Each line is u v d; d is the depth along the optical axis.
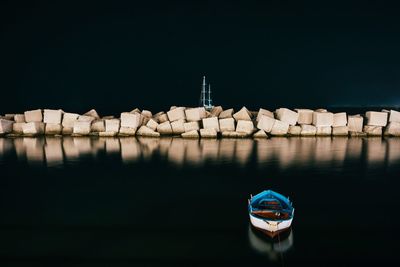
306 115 32.62
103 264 10.02
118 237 11.72
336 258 10.52
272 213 12.11
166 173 20.00
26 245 11.08
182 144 28.72
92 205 14.77
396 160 23.02
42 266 9.88
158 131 32.31
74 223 12.84
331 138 31.56
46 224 12.75
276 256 10.62
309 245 11.27
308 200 15.39
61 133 32.59
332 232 12.17
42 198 15.69
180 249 10.92
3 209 14.28
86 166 21.62
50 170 20.69
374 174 19.59
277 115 33.53
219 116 33.53
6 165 21.81
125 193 16.42
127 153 25.36
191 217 13.46
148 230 12.30
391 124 32.22
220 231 12.24
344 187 17.25
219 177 19.14
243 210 14.21
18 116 32.97
